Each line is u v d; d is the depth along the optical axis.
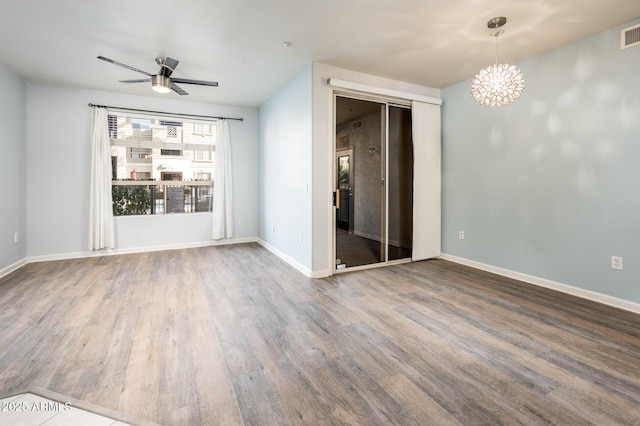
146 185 5.27
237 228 5.99
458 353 2.08
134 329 2.42
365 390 1.70
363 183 4.33
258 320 2.60
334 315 2.70
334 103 3.86
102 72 4.02
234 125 5.84
